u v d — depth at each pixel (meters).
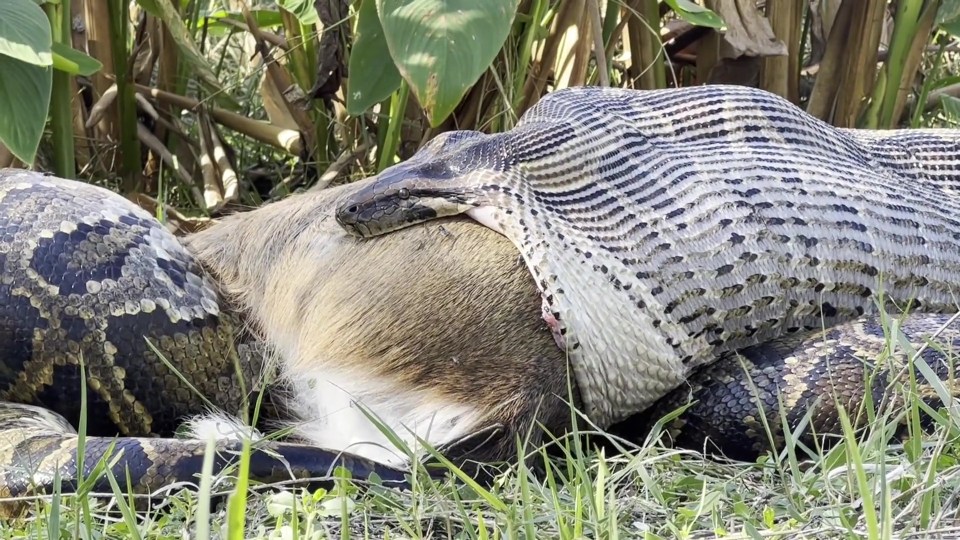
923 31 17.19
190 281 10.52
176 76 18.72
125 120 17.66
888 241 11.61
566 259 10.23
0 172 10.73
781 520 7.98
